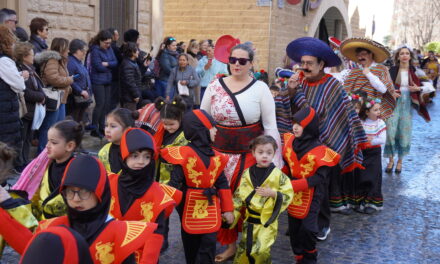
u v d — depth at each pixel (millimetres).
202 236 4176
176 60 10961
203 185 4176
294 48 5652
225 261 4863
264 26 17781
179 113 4652
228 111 4672
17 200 2861
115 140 4043
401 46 8648
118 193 3316
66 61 7992
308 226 4562
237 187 4680
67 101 8625
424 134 12812
